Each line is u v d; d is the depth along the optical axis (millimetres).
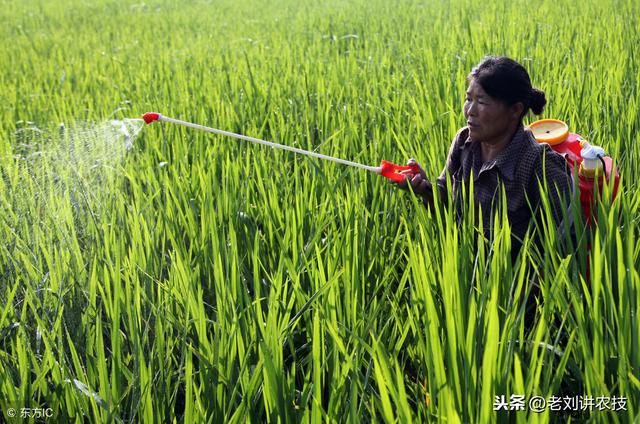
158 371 3191
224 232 4055
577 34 9047
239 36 12352
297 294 3381
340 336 3117
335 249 3645
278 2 18438
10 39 14258
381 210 4535
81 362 3365
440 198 3885
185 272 3570
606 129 5340
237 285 3367
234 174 4754
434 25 11289
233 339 3004
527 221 3547
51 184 4855
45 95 8250
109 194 4746
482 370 2529
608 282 2955
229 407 2748
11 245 4305
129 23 15992
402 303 3682
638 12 10508
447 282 2906
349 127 5621
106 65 10203
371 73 7961
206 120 6352
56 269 3869
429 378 2617
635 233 3879
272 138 5812
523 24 10250
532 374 2543
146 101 7379
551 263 3395
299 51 9703
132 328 3180
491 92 3324
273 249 4098
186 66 9586
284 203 4391
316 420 2561
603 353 2797
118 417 2799
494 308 2598
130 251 3920
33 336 3639
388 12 14086
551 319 3127
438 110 6027
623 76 6863
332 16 13625
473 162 3611
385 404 2502
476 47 8344
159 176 5270
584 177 3371
